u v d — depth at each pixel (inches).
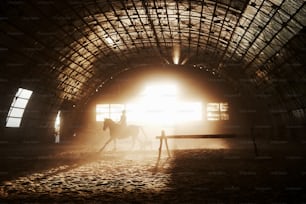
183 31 1201.4
